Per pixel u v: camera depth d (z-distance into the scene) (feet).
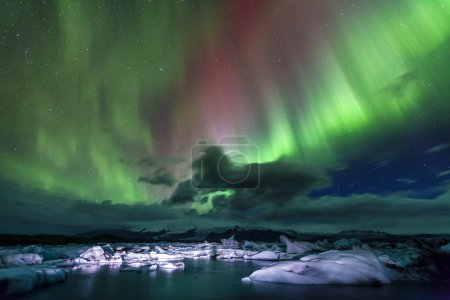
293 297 24.98
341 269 33.17
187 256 79.00
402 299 24.20
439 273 36.81
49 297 23.85
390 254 53.67
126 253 74.33
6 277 25.46
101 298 23.79
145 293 26.25
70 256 58.13
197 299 23.89
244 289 28.81
